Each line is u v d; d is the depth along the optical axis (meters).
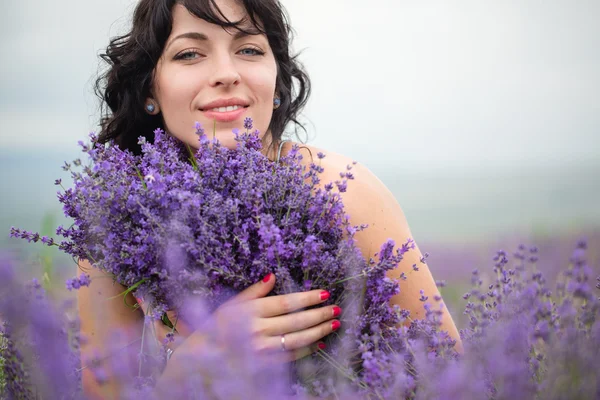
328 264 1.67
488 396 1.38
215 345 1.61
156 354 1.92
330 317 1.72
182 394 1.65
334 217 1.73
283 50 2.45
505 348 1.39
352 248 1.70
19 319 1.55
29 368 1.60
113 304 2.36
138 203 1.62
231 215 1.66
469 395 1.29
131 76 2.48
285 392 1.65
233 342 1.55
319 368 1.74
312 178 1.79
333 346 1.77
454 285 3.35
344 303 1.76
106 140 2.67
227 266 1.65
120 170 1.85
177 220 1.60
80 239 1.87
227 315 1.61
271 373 1.62
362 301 1.71
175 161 1.85
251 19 2.17
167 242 1.59
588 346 1.35
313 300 1.68
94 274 2.35
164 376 1.68
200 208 1.65
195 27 2.14
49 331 1.55
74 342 1.85
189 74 2.16
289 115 2.66
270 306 1.67
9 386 1.64
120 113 2.60
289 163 1.80
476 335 1.56
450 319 2.03
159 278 1.70
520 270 1.73
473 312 1.78
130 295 2.38
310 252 1.63
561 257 2.51
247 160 1.80
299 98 2.95
